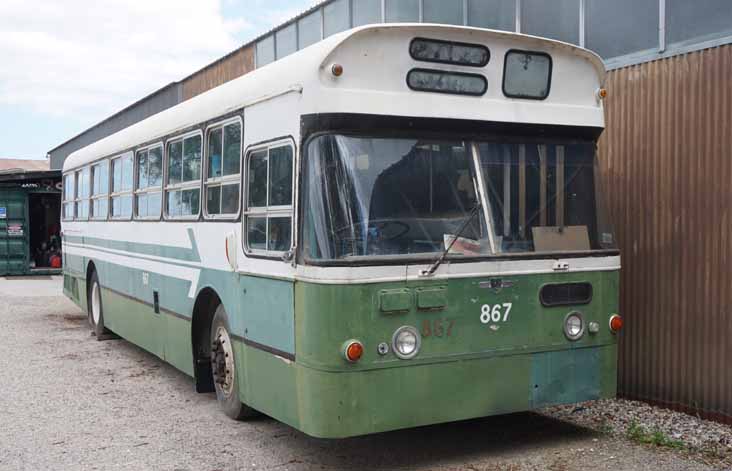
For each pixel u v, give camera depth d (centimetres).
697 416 708
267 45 1584
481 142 594
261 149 627
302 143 555
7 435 690
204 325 784
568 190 627
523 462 595
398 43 562
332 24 1323
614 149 785
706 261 696
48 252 2661
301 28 1441
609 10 791
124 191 1045
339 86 545
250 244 644
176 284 834
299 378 551
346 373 525
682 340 721
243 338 657
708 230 694
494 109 596
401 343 541
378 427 536
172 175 854
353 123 548
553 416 727
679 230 721
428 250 558
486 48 594
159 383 903
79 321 1454
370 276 531
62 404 802
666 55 728
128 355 1089
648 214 750
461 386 566
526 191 607
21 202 2514
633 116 763
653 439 641
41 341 1214
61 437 683
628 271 772
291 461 610
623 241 777
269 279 600
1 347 1159
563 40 849
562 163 628
